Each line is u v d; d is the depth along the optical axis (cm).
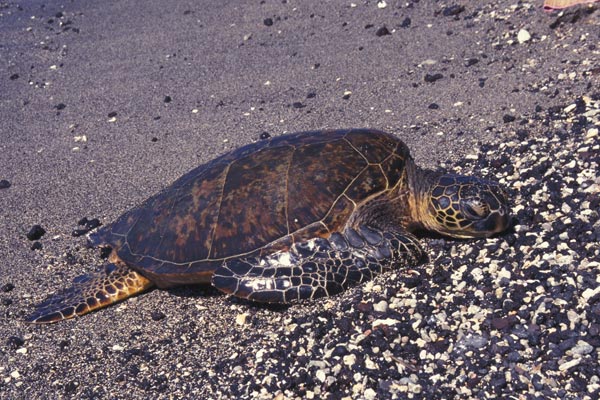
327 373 307
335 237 329
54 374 324
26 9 596
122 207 384
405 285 324
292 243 329
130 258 342
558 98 390
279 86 435
